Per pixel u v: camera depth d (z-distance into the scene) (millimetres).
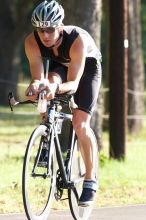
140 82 35531
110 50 21297
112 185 17406
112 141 21516
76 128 12547
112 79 21344
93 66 12797
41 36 12180
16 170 18484
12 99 11906
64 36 12375
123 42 21203
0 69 57188
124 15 21141
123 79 21297
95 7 22109
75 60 12305
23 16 55969
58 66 13062
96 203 15625
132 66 34969
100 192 16688
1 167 18938
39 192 11992
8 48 57250
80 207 13117
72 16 22156
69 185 12531
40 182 12000
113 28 21172
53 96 11734
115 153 21484
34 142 11734
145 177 18516
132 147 26422
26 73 75688
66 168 12711
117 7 21062
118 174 18750
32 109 47812
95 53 12773
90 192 12727
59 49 12438
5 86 56781
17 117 44219
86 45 12398
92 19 22094
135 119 34406
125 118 21500
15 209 14625
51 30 12039
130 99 34625
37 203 11945
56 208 14898
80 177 13164
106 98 33406
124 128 21500
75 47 12312
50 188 12227
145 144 28047
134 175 18688
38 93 11648
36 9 12039
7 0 57469
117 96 21359
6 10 57281
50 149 11953
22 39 61812
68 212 14398
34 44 12547
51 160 12125
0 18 57188
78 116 12578
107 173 18781
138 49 35469
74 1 22141
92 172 12805
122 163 20750
